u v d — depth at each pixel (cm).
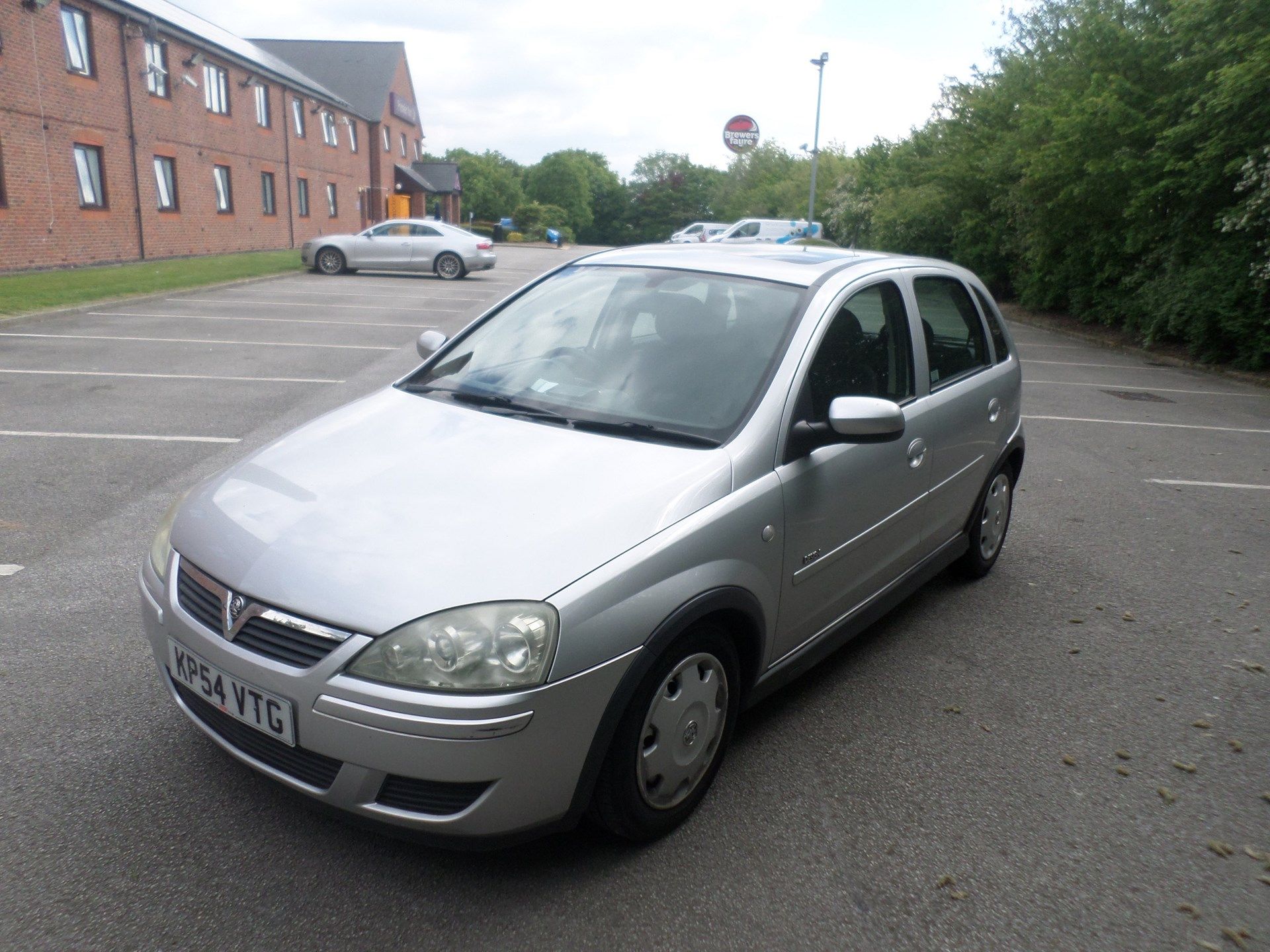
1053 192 1930
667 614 256
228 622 248
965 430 434
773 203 5425
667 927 245
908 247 2888
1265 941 253
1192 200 1548
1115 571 536
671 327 347
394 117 4881
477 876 261
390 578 238
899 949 243
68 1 2062
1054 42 2334
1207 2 1467
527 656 230
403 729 227
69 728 324
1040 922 255
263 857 263
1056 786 321
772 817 295
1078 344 1784
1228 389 1296
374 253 2552
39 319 1361
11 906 241
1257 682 405
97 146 2198
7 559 474
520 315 389
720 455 292
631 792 261
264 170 3219
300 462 297
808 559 322
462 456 291
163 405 837
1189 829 301
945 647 427
